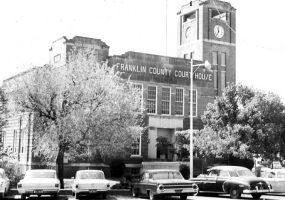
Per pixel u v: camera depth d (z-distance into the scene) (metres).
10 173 32.09
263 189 24.30
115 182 32.09
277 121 37.62
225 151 35.84
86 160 38.38
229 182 25.05
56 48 42.94
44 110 28.86
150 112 43.00
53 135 28.28
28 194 23.50
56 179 24.38
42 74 28.88
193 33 61.38
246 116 36.62
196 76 46.06
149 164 39.56
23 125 39.34
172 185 22.56
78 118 27.77
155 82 43.53
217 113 37.56
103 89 28.98
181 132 41.56
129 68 42.12
